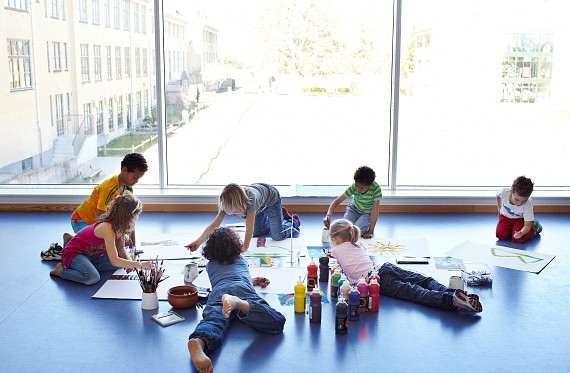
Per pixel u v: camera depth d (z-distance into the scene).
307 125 5.96
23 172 6.00
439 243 4.96
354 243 4.07
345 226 4.08
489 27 5.77
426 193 5.95
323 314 3.66
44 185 6.02
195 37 5.77
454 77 5.87
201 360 2.96
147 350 3.24
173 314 3.63
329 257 4.32
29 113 5.92
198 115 5.94
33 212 5.82
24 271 4.35
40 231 5.26
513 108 5.96
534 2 5.74
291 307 3.73
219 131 5.98
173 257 4.53
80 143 5.95
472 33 5.78
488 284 4.12
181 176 6.07
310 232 5.19
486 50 5.82
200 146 6.00
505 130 6.01
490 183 6.13
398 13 5.71
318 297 3.52
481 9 5.74
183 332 3.43
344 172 6.08
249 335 3.38
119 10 5.68
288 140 5.98
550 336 3.43
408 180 6.12
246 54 5.80
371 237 5.02
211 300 3.43
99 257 4.25
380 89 5.89
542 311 3.74
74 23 5.72
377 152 6.04
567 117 5.99
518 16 5.76
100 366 3.09
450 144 6.03
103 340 3.35
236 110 5.93
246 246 4.27
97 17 5.70
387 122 5.97
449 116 5.96
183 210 5.84
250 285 3.54
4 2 5.71
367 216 5.12
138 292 3.96
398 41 5.76
